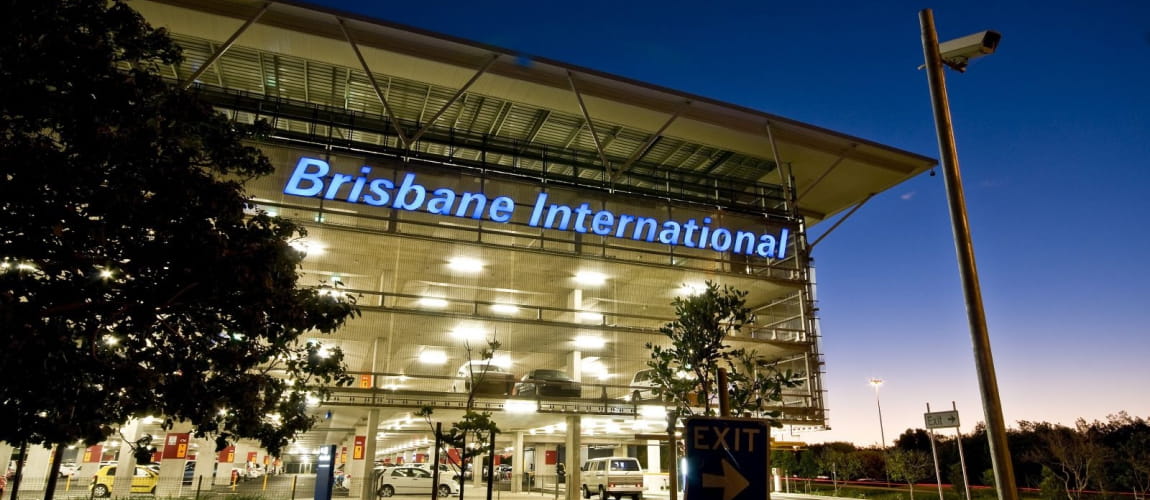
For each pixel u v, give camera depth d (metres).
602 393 30.98
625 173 38.34
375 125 35.25
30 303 8.54
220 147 10.57
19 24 8.55
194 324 10.55
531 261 32.34
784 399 34.56
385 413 30.94
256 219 11.02
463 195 31.55
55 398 8.90
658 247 34.91
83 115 8.73
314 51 29.41
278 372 25.78
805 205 44.53
